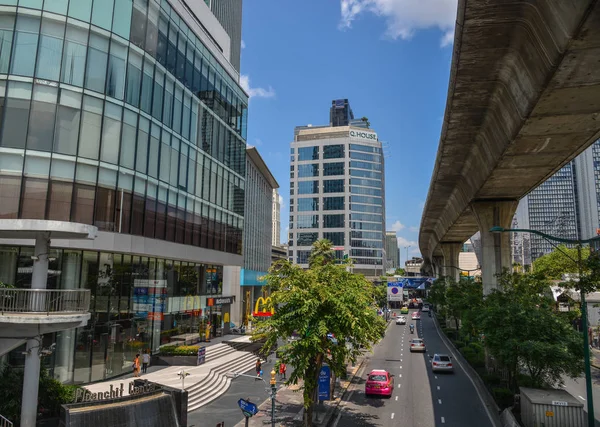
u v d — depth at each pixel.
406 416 23.62
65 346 25.73
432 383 32.38
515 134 22.73
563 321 24.59
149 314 33.66
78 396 18.27
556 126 21.38
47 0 25.33
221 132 43.84
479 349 43.19
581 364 22.78
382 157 150.75
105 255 28.58
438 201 53.16
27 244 24.06
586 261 18.86
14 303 15.69
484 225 39.44
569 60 15.45
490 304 29.38
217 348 39.53
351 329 19.53
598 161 186.75
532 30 16.47
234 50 87.38
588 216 183.38
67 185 24.83
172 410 18.03
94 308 27.44
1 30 24.52
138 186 29.02
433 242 91.19
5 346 15.38
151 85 30.80
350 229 138.62
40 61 24.81
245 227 71.81
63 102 25.14
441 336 64.88
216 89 42.81
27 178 23.92
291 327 19.61
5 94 24.06
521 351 22.88
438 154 34.69
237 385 31.17
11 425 16.36
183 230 35.12
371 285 23.86
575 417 19.22
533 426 19.53
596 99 18.36
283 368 30.31
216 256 41.81
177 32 34.94
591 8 12.63
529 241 163.00
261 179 85.75
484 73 20.92
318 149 145.50
